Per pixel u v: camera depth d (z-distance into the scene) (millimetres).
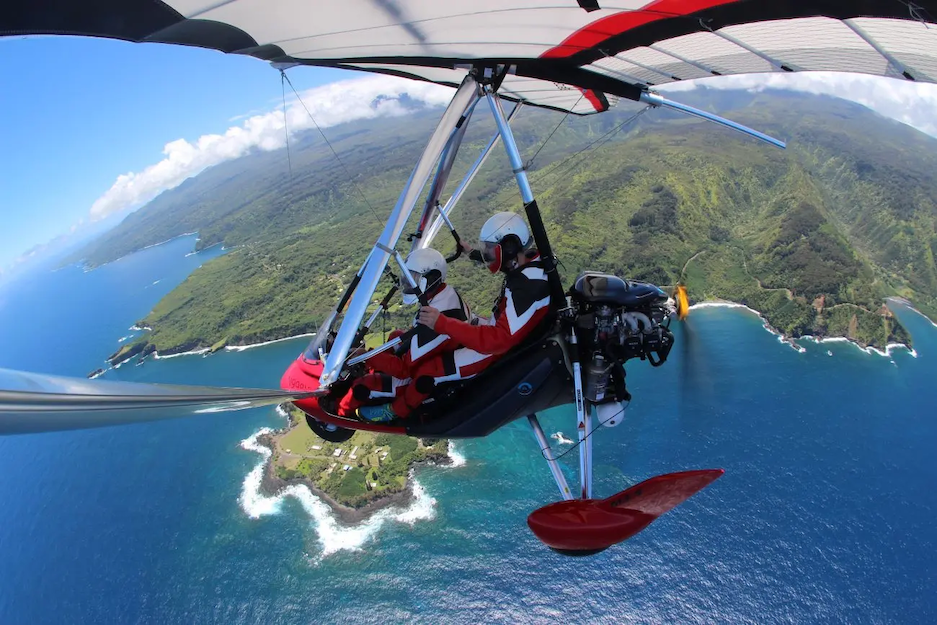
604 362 3900
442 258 4184
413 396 4109
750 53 4543
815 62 4465
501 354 4043
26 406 1634
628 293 3889
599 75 5441
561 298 3910
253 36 3600
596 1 3387
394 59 4695
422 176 4430
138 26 2857
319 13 3328
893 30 3197
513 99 7285
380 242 4086
